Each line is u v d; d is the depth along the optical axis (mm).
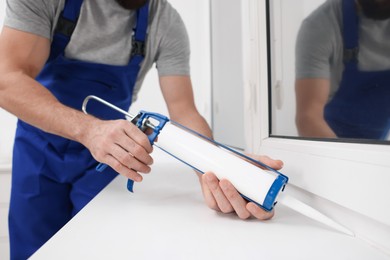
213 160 431
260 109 728
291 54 744
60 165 800
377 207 324
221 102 1563
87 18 771
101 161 516
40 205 810
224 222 422
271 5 734
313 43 680
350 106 565
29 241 809
